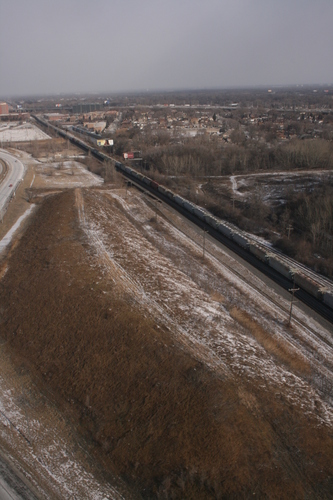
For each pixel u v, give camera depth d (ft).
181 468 83.76
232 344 124.98
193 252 203.82
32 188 318.86
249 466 83.87
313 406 103.09
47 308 141.79
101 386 108.68
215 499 76.89
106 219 238.48
